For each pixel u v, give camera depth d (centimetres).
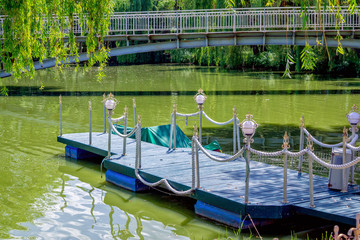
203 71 4338
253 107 2012
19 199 830
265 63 4488
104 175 1016
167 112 1880
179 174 845
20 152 1202
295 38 2469
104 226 713
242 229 682
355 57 3412
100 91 2716
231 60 3553
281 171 864
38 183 935
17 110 1948
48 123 1631
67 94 2558
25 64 866
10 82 3384
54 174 1008
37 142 1325
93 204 818
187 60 5916
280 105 2064
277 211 665
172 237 671
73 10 934
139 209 797
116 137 1215
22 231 684
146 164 922
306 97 2339
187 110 1927
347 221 618
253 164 920
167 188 830
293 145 1278
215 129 1541
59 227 704
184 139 1188
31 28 874
